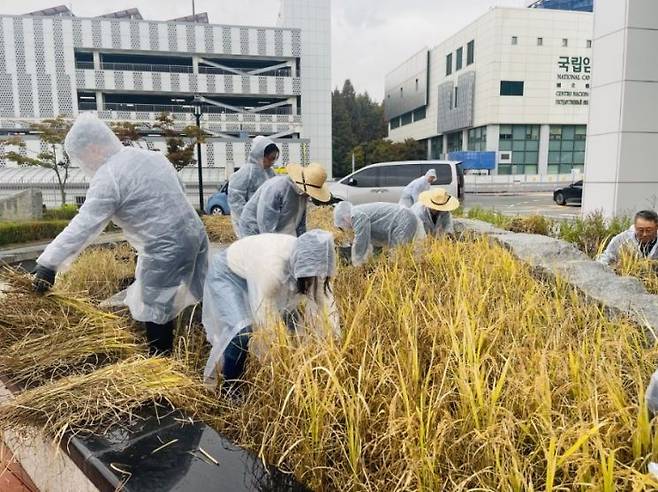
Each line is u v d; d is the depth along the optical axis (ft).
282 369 7.30
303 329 8.51
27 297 10.07
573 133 133.80
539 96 130.31
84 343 9.61
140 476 5.86
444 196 19.74
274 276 8.79
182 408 7.59
